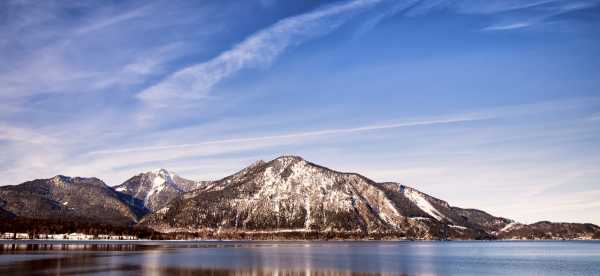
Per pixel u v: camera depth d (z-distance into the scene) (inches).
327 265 7524.6
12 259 7465.6
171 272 6058.1
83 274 5585.6
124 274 5649.6
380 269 6988.2
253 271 6501.0
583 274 6756.9
